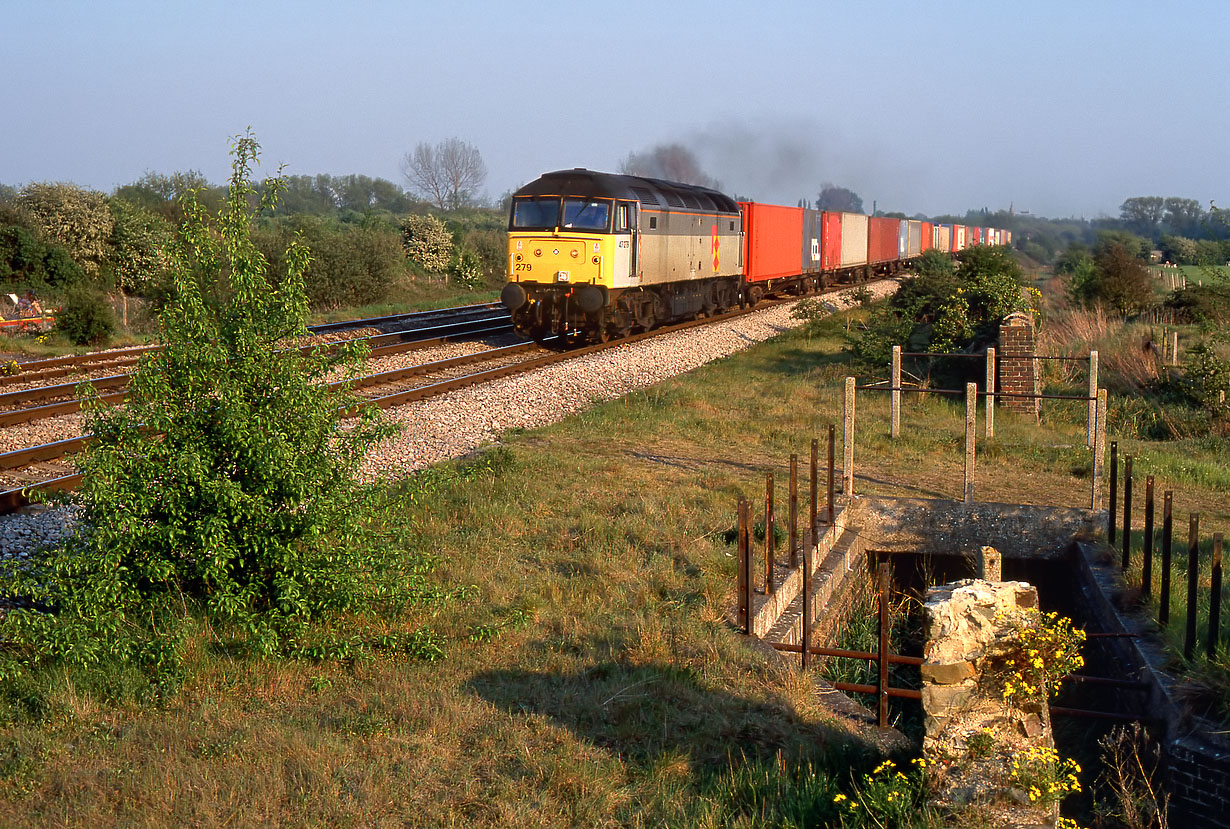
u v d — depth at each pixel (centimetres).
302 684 641
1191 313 2489
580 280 2227
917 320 2306
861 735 592
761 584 804
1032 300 2519
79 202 3891
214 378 742
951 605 480
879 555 1084
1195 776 575
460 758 545
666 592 780
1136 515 1056
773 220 3369
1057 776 472
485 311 3209
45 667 646
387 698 612
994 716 475
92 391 729
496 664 664
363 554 742
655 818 490
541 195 2264
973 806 461
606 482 1112
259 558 710
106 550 690
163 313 753
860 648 902
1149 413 1555
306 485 727
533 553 877
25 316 2827
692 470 1191
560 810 496
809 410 1566
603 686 625
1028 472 1234
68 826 471
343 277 4119
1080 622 919
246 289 755
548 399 1617
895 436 1364
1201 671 642
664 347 2180
